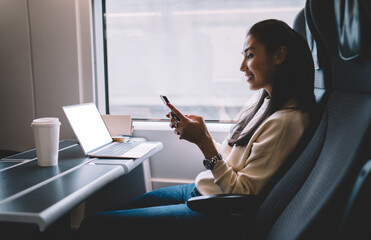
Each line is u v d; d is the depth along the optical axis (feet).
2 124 6.61
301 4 5.80
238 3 5.93
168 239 3.20
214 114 6.30
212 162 3.30
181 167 6.19
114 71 6.47
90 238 3.23
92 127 4.83
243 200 3.01
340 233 1.52
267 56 3.35
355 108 1.90
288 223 2.10
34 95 6.38
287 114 3.21
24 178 3.28
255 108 4.08
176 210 3.47
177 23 6.15
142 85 6.45
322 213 1.69
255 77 3.50
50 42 6.17
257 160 3.16
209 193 3.59
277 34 3.32
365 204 1.46
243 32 5.99
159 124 6.38
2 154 6.35
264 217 2.63
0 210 2.42
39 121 3.74
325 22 2.37
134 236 3.21
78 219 6.20
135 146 4.99
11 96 6.49
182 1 6.08
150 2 6.18
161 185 6.25
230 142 3.75
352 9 1.82
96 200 6.06
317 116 3.08
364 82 1.84
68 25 6.07
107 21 6.34
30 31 6.22
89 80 6.20
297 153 3.09
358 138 1.66
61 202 2.62
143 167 5.74
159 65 6.33
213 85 6.22
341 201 1.65
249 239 2.76
